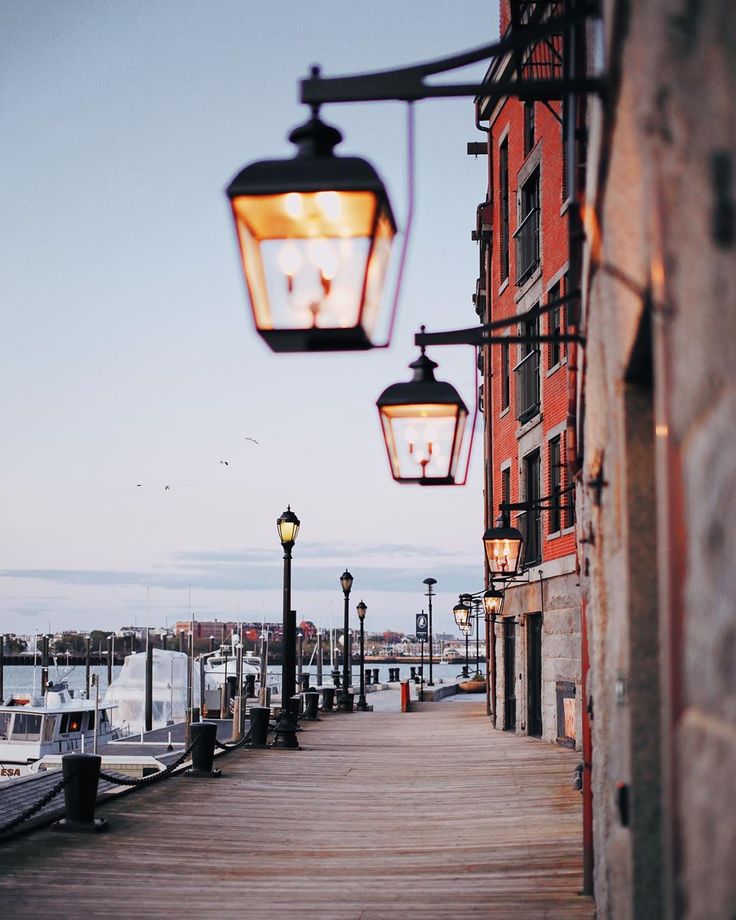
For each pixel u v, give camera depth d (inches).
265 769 709.9
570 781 631.8
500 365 1114.1
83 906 326.6
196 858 406.6
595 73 171.9
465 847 432.5
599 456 203.8
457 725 1149.1
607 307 160.1
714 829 81.2
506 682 1073.5
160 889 352.2
